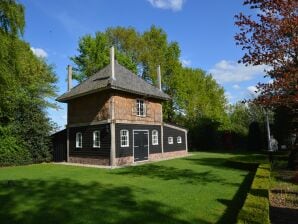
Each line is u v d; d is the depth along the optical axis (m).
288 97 8.36
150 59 36.94
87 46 34.88
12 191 11.08
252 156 22.44
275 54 8.38
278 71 8.44
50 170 18.58
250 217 5.82
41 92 32.47
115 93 22.16
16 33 20.42
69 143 25.48
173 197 9.59
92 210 8.18
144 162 22.91
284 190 10.18
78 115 24.86
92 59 34.53
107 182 13.09
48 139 25.41
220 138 41.62
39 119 24.59
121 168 19.09
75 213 7.91
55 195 10.27
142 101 25.08
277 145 32.22
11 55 21.00
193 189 10.94
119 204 8.80
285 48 8.30
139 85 25.22
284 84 8.17
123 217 7.46
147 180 13.45
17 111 24.05
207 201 8.95
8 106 22.91
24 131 23.58
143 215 7.59
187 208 8.19
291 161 15.40
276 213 7.49
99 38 35.06
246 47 8.92
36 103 26.03
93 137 23.00
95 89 22.23
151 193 10.35
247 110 47.53
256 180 9.95
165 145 27.48
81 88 25.08
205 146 38.91
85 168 19.58
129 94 23.47
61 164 23.23
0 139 22.41
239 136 42.16
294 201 8.71
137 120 24.03
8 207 8.63
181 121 39.78
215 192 10.30
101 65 34.09
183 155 29.52
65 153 26.03
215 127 40.56
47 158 25.16
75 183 12.91
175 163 21.38
